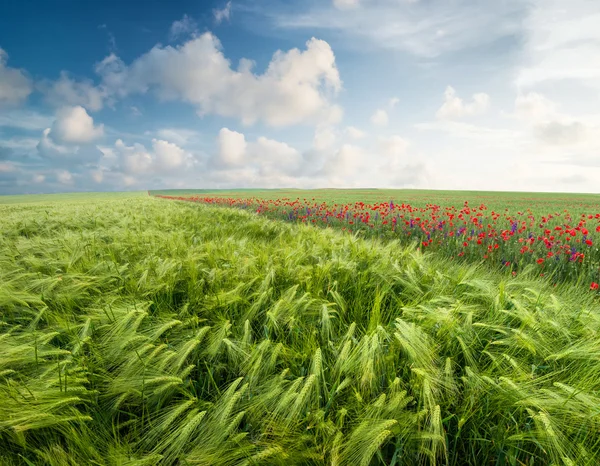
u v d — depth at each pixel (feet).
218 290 9.10
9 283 9.19
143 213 33.88
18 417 4.73
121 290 9.37
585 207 81.25
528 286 9.58
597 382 5.43
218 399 5.68
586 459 4.38
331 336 7.34
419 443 4.91
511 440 4.89
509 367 6.04
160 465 4.61
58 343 7.23
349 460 4.53
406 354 6.27
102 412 5.43
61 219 26.21
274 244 16.30
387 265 10.97
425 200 104.63
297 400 5.00
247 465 4.54
